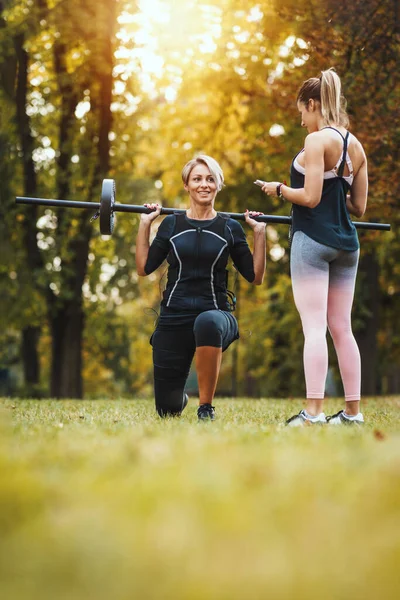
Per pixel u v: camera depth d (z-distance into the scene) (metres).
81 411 6.78
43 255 16.97
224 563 1.55
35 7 15.13
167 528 1.80
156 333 5.86
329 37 11.66
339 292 5.41
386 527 1.87
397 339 22.48
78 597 1.38
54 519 1.89
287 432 4.21
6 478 2.26
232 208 17.53
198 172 5.75
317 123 5.42
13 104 16.48
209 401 5.61
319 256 5.22
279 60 14.83
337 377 20.45
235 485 2.33
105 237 18.48
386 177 12.02
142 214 5.93
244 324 24.17
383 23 11.47
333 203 5.28
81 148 16.42
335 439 3.70
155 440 3.50
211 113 17.09
